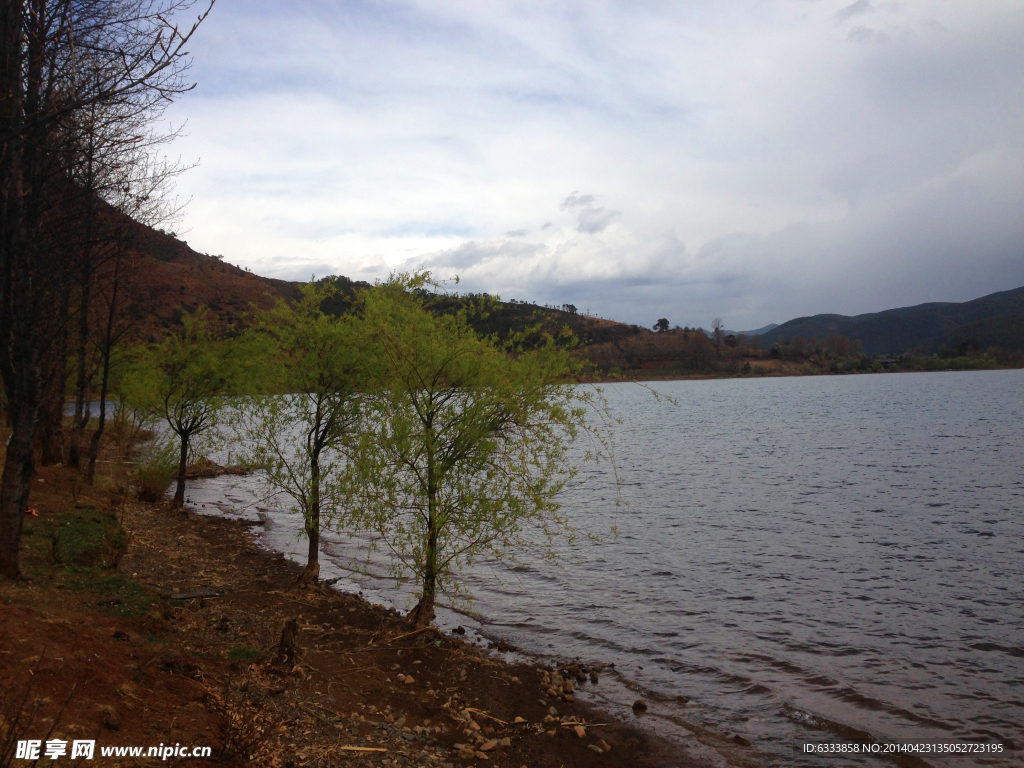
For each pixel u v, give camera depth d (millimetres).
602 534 17156
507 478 9203
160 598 8234
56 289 10414
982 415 58688
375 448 9234
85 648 5297
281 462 11094
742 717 7531
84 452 22328
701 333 183375
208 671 6066
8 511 7039
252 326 11547
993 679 8516
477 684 7965
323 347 10594
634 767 6348
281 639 7148
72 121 6324
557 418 9016
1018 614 10969
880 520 18953
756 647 9633
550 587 12555
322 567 13805
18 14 5637
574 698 7855
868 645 9711
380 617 10086
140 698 4816
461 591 12172
